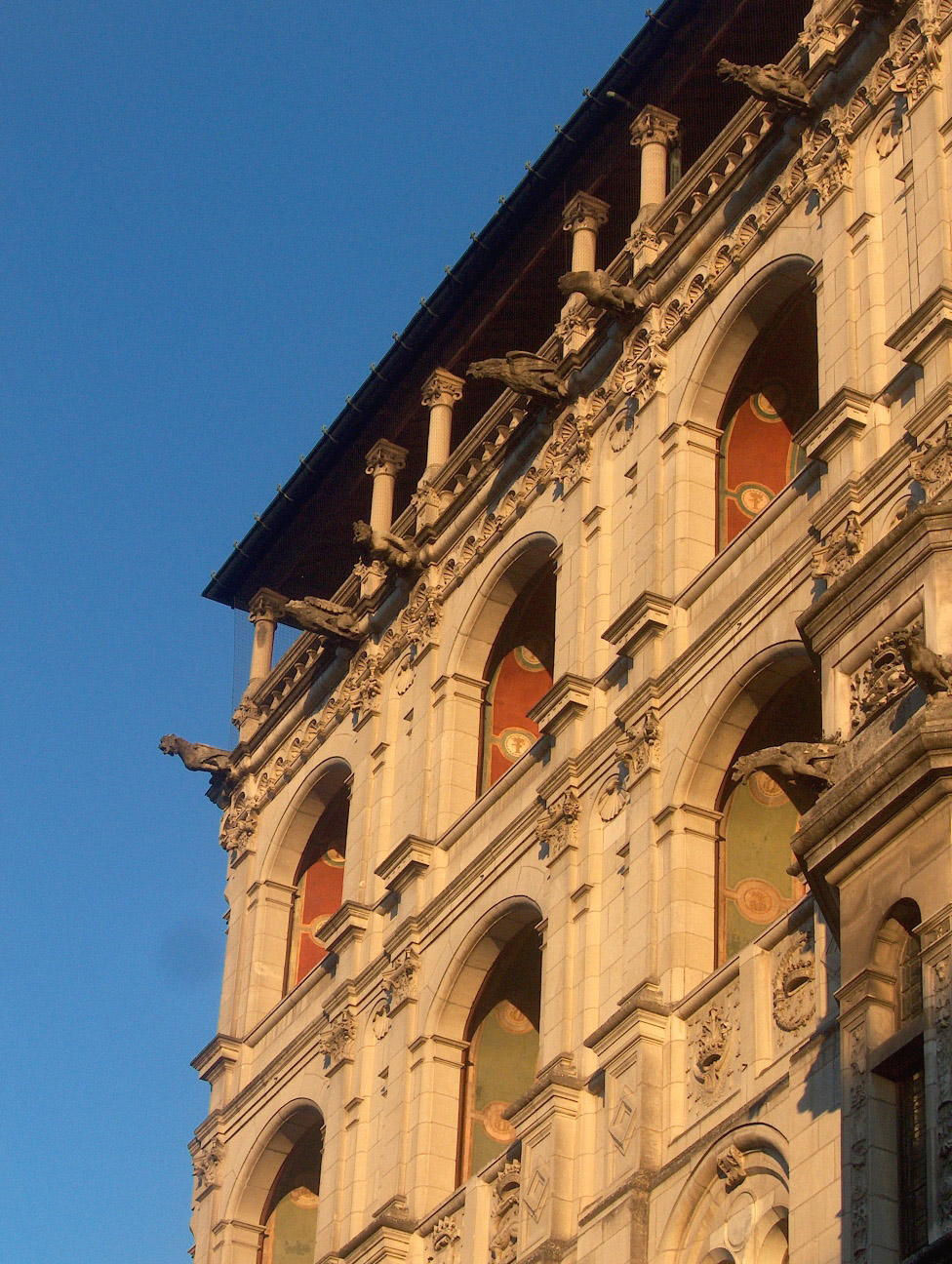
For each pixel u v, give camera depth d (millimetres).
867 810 31797
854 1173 30641
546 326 53594
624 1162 37406
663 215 46531
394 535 51188
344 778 53406
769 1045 35906
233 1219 50812
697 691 40281
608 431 46156
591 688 43469
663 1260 35812
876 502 36969
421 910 46625
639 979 39031
